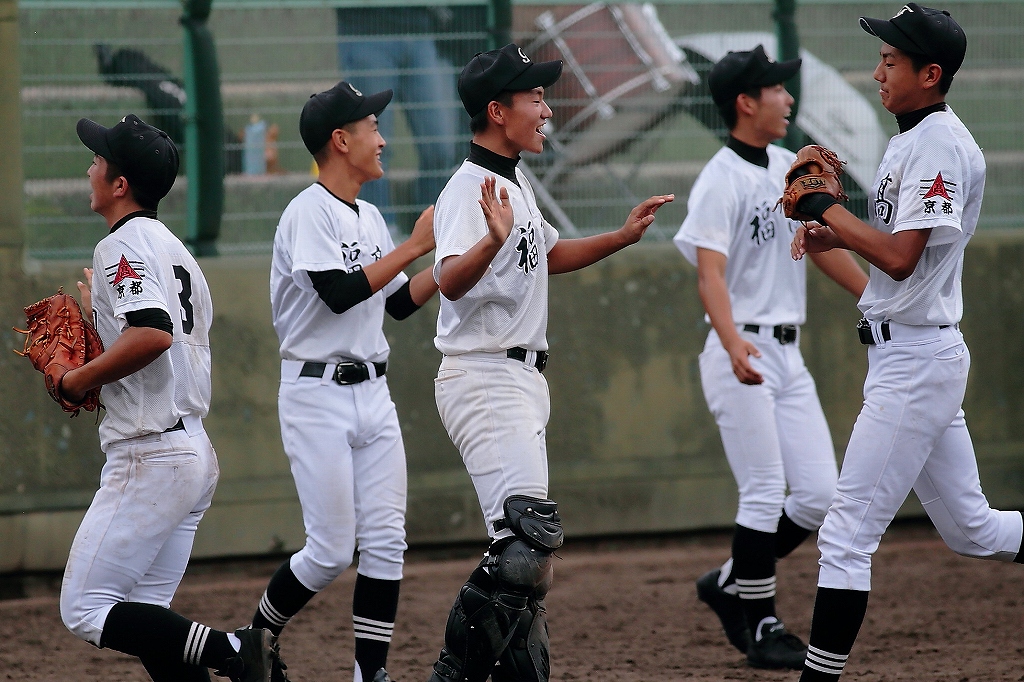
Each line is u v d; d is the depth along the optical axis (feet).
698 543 90.22
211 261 81.56
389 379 84.38
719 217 58.08
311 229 50.93
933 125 44.68
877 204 46.42
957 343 45.85
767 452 58.18
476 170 46.26
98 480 78.79
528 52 87.86
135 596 45.98
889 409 45.70
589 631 66.39
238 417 81.61
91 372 41.68
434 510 85.10
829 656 46.37
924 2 94.58
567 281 87.56
